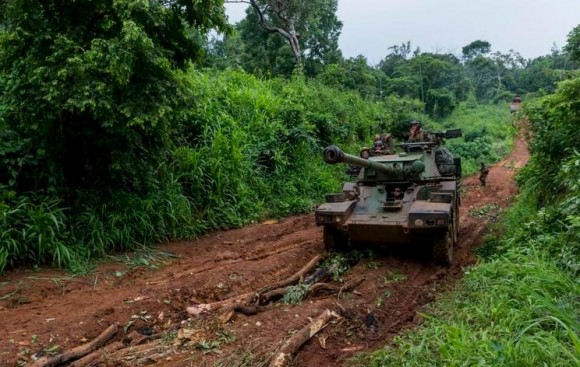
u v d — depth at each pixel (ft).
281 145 42.45
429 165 25.81
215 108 38.55
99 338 14.48
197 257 24.43
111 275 20.75
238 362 13.00
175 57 25.12
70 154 24.48
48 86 19.81
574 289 13.82
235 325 15.44
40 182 23.35
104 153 24.99
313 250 25.13
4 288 18.20
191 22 24.12
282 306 17.31
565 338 11.37
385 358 12.55
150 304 17.16
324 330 15.17
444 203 22.35
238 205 33.01
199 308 16.78
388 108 77.36
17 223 20.68
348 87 86.84
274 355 13.24
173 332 15.10
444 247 21.86
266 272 21.36
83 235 22.86
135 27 19.75
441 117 126.52
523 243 20.29
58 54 19.75
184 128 35.37
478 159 84.48
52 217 21.07
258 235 29.58
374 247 24.67
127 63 19.89
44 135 22.38
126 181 26.63
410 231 21.56
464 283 18.33
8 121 22.54
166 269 22.25
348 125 56.65
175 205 28.07
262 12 77.00
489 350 10.86
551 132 27.02
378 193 24.45
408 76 131.85
